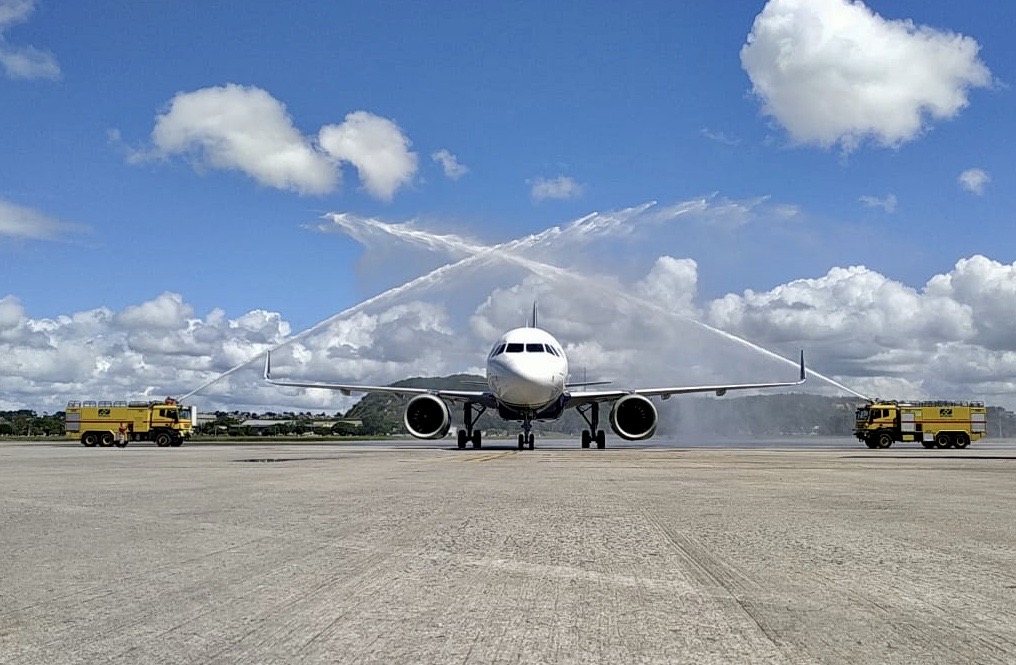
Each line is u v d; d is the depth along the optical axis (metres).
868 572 8.59
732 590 7.73
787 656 5.66
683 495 16.66
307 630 6.28
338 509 13.95
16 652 5.72
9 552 9.69
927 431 53.41
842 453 41.34
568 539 10.66
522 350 41.12
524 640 6.03
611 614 6.80
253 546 10.09
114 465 28.61
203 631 6.25
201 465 28.36
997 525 12.23
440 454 37.91
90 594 7.48
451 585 7.88
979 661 5.59
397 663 5.48
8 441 82.81
